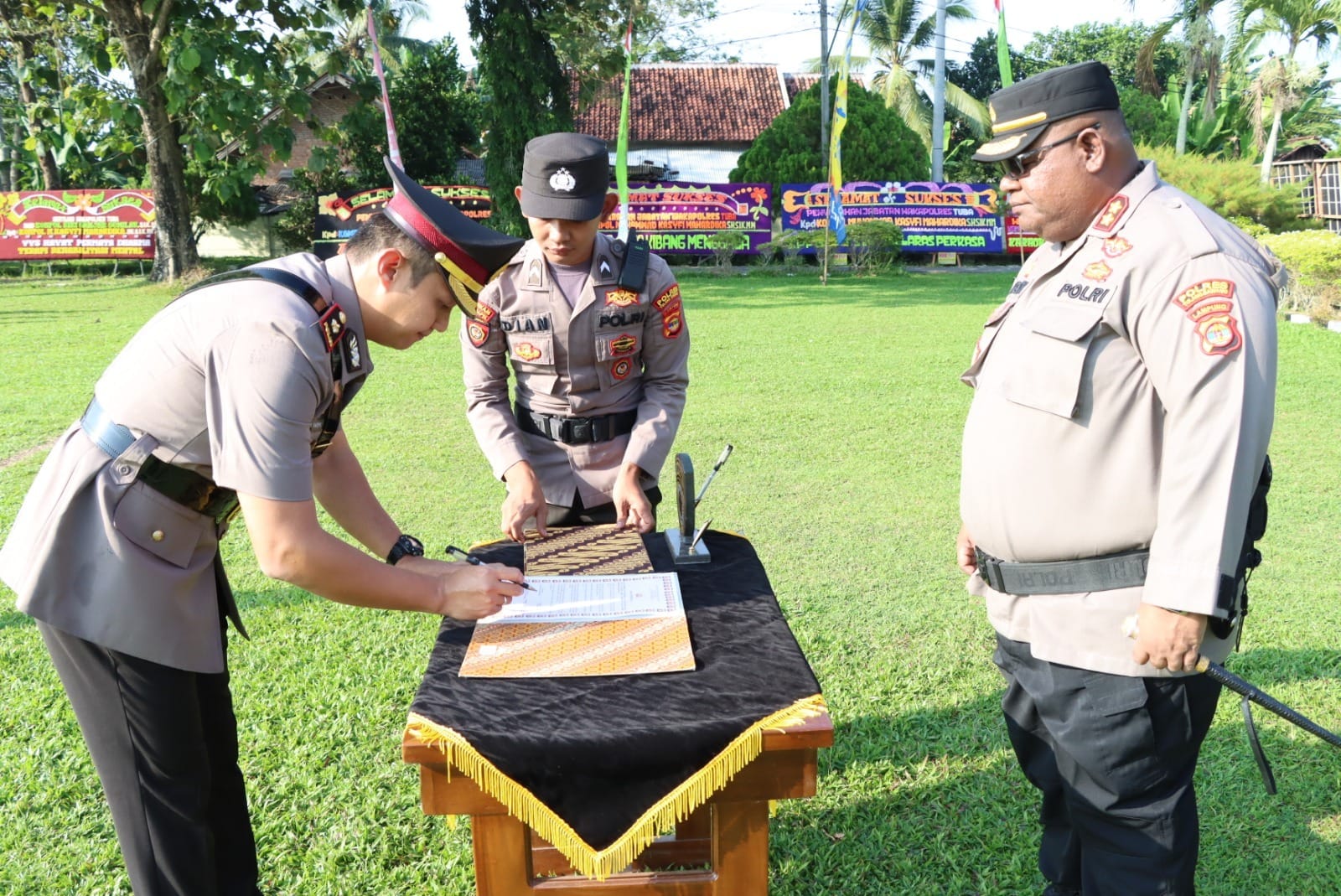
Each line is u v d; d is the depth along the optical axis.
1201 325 1.68
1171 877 1.89
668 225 19.89
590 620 1.99
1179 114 28.86
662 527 4.91
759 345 10.47
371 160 22.66
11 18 18.61
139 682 1.86
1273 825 2.56
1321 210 22.69
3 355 9.84
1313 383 7.90
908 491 5.46
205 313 1.76
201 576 1.93
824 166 21.44
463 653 1.88
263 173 16.50
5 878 2.38
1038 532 1.90
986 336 2.12
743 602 2.11
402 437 6.68
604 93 27.89
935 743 2.96
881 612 3.90
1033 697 2.00
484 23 19.44
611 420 2.95
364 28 27.20
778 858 2.49
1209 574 1.66
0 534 4.77
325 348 1.76
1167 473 1.72
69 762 2.85
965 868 2.44
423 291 1.83
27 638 3.66
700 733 1.62
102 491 1.80
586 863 1.61
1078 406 1.83
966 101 28.84
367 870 2.43
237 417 1.68
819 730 1.63
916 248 20.30
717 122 28.17
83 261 20.42
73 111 17.98
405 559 1.92
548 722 1.65
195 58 14.51
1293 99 23.11
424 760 1.60
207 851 2.01
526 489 2.68
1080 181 1.88
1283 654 3.43
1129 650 1.83
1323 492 5.26
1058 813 2.21
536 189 2.62
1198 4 24.19
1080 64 1.88
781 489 5.51
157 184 17.78
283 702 3.17
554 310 2.82
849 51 17.19
